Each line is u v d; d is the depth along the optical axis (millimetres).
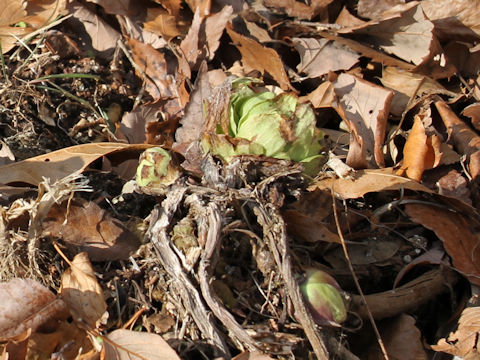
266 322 445
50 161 490
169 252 446
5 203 487
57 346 441
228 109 472
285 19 584
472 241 494
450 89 562
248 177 464
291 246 480
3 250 458
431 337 487
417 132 498
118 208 495
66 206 465
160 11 587
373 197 508
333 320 439
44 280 458
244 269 458
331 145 528
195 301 438
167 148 508
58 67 553
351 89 541
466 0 556
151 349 428
